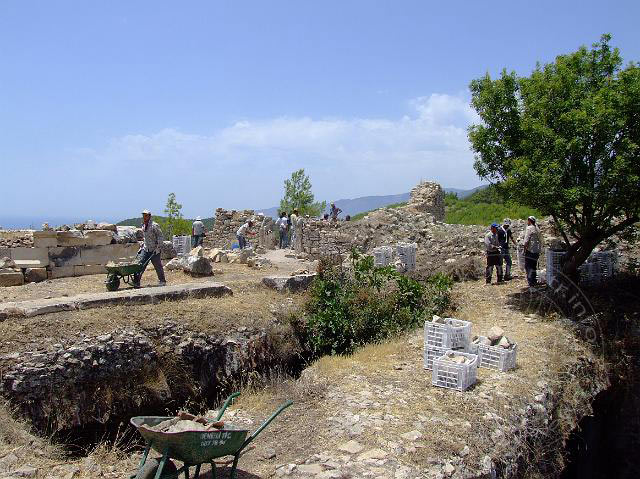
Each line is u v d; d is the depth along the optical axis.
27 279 13.70
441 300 11.93
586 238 11.34
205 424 5.14
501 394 7.25
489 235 13.88
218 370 9.48
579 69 11.00
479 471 5.59
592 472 10.20
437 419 6.45
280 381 8.85
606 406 10.16
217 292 11.59
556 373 8.34
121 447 7.18
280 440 6.18
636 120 9.77
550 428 7.23
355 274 12.66
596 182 10.24
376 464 5.42
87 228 16.25
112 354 8.45
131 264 11.97
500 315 11.24
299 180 34.69
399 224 19.80
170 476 4.75
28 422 7.07
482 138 11.45
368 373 8.20
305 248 21.16
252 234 23.75
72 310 9.30
